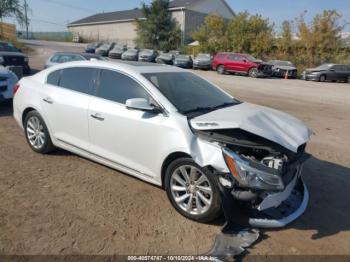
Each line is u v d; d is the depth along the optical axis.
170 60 31.30
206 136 3.29
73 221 3.31
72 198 3.76
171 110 3.60
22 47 37.53
